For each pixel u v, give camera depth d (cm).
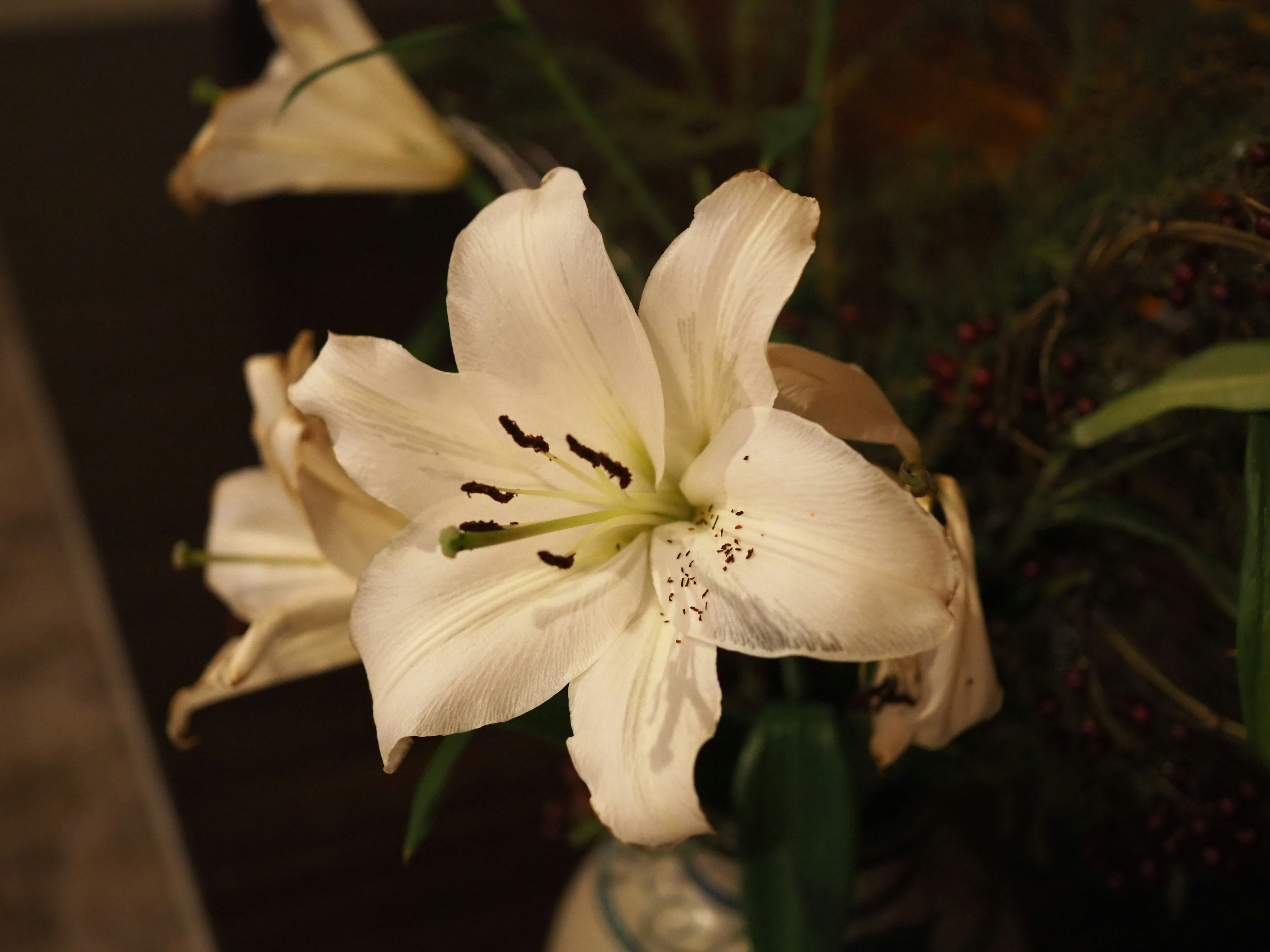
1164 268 49
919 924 55
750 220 40
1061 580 51
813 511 40
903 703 43
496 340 44
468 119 67
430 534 45
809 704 48
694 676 42
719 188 41
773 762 47
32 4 230
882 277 61
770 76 68
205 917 75
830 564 39
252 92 58
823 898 46
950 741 45
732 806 52
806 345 56
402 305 129
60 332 136
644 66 86
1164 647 56
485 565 45
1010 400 51
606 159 66
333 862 78
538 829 79
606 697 42
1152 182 51
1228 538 52
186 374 126
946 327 56
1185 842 51
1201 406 44
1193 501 53
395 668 43
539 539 46
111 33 217
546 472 46
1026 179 56
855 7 72
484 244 44
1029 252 53
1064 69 62
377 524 47
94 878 120
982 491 54
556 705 46
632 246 64
